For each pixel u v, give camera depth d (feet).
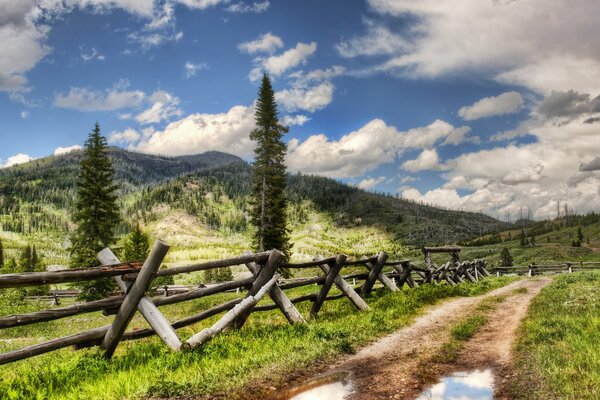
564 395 15.65
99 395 17.25
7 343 57.26
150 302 24.36
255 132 144.97
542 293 50.08
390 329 30.27
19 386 18.52
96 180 129.08
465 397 17.08
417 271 62.80
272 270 31.81
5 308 88.43
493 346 25.41
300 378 19.84
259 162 144.66
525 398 16.35
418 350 24.68
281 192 144.56
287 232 144.87
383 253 47.67
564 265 148.05
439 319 34.68
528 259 392.88
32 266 323.57
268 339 26.81
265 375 19.65
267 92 147.13
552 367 18.66
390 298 43.70
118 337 23.75
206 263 26.71
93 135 128.88
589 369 17.89
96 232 127.75
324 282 38.47
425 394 17.51
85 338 22.53
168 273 24.25
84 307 21.77
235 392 17.70
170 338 23.86
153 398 16.92
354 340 26.48
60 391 18.45
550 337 24.22
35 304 97.04
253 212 144.15
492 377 19.57
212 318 42.65
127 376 19.39
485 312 38.17
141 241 200.13
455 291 51.29
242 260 29.50
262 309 33.12
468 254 465.06
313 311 38.68
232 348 24.30
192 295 26.89
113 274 22.52
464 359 22.85
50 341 20.95
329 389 18.28
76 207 127.95
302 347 24.26
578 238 595.06
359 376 20.06
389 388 18.33
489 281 77.15
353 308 40.04
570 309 34.24
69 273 20.57
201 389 17.76
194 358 22.38
